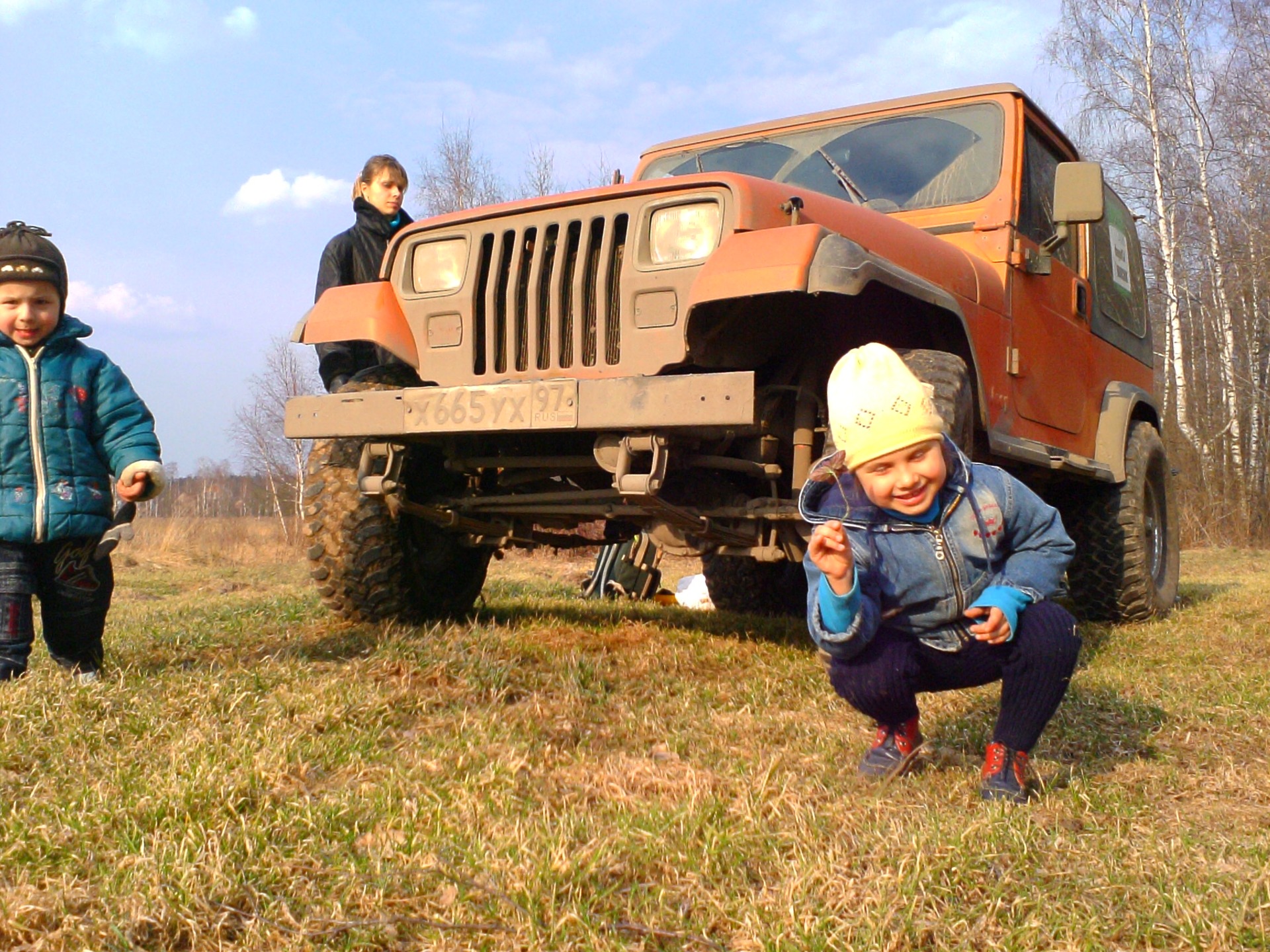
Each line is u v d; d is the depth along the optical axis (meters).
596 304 3.34
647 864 1.86
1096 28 19.23
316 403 3.68
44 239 2.90
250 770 2.18
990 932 1.61
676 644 4.05
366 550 4.04
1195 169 19.00
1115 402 5.44
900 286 3.19
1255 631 4.74
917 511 2.08
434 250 3.68
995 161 4.57
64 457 2.89
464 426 3.37
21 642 2.87
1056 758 2.59
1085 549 5.44
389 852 1.87
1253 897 1.68
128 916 1.60
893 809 2.14
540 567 12.05
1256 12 18.47
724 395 2.97
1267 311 18.83
